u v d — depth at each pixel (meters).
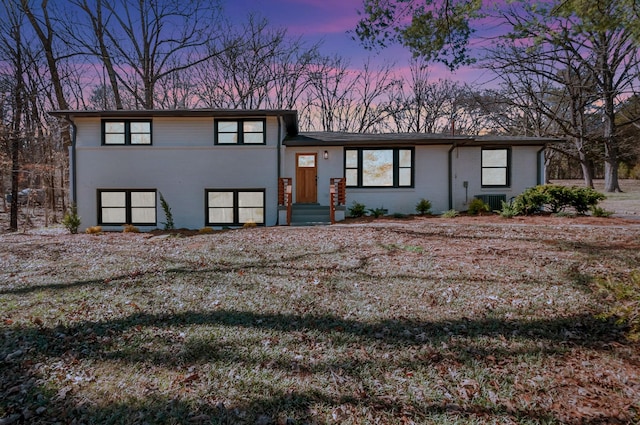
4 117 18.73
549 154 28.20
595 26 7.69
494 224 10.69
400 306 4.83
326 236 9.71
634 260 6.34
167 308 4.93
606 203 16.91
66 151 19.08
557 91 25.14
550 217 11.53
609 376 3.12
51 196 19.55
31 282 6.33
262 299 5.23
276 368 3.44
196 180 13.30
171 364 3.53
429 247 8.09
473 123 31.86
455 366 3.38
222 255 8.03
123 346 3.88
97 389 3.13
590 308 4.49
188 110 12.69
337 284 5.82
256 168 13.26
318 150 14.01
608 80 22.44
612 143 24.03
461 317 4.41
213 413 2.82
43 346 3.88
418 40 8.05
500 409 2.77
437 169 14.07
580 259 6.56
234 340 4.00
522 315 4.39
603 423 2.57
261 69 28.73
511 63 19.48
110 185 13.21
